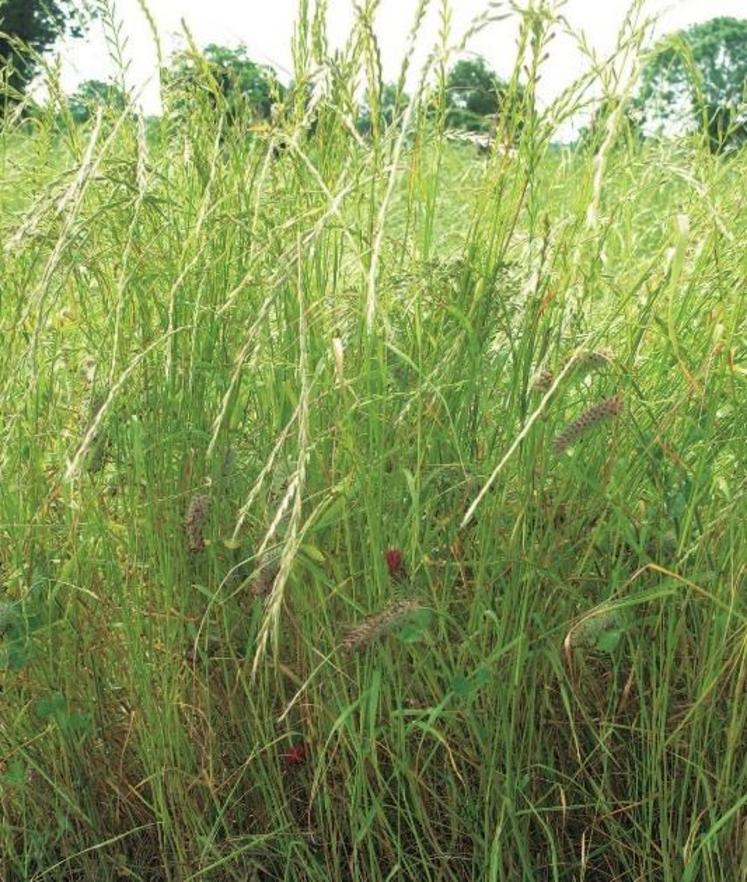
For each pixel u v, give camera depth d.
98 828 2.34
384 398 1.96
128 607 2.20
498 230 2.07
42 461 2.28
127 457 2.17
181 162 2.31
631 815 2.11
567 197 2.49
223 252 2.15
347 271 2.35
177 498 2.16
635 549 1.96
